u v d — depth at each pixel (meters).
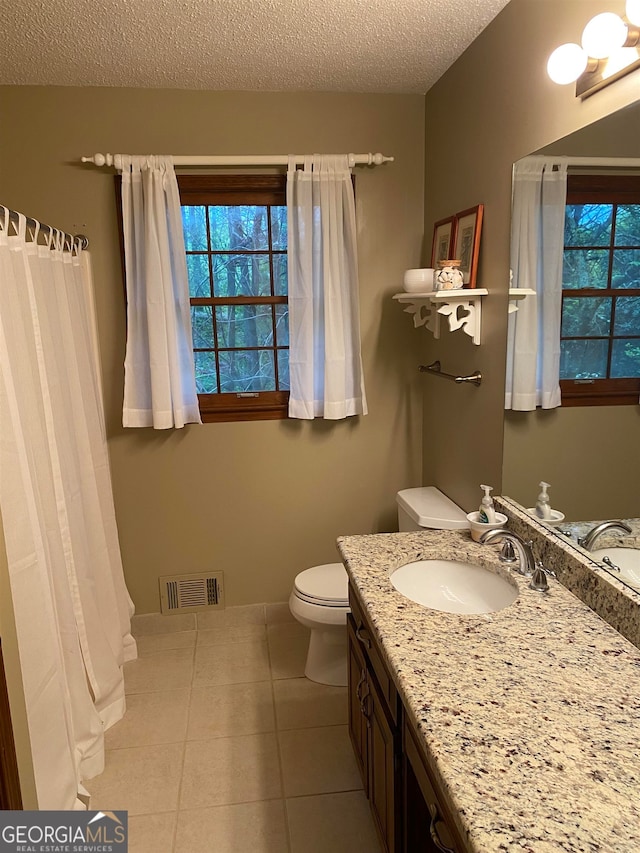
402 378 3.07
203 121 2.72
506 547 1.82
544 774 0.98
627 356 1.42
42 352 1.93
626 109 1.38
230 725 2.38
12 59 2.31
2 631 1.52
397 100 2.83
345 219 2.79
